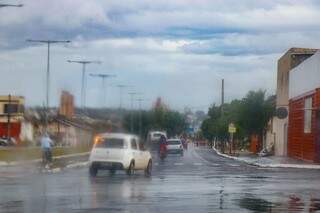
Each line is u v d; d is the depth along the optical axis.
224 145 99.31
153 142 76.31
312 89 51.62
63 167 41.50
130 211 17.23
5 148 73.06
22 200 20.05
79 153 68.69
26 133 104.00
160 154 59.91
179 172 37.03
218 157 68.56
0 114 111.12
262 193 23.11
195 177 32.19
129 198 20.83
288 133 64.50
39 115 101.19
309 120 52.44
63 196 21.44
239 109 82.56
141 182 28.23
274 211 17.75
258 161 51.41
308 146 52.47
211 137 143.50
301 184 27.64
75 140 96.94
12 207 18.09
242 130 85.00
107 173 35.53
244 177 32.31
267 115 80.38
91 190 23.89
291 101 62.69
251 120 80.94
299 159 55.97
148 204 19.03
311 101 52.00
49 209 17.64
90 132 93.06
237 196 21.83
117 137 33.44
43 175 33.62
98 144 33.44
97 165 33.06
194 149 117.69
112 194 22.23
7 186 25.73
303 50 68.44
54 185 26.33
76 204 18.94
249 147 97.44
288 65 68.56
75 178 31.05
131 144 33.50
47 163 41.16
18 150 65.06
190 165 47.22
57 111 99.06
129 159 32.97
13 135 107.38
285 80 70.19
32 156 53.12
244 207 18.53
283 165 45.00
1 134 109.25
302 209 18.28
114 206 18.45
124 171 35.94
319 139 49.31
